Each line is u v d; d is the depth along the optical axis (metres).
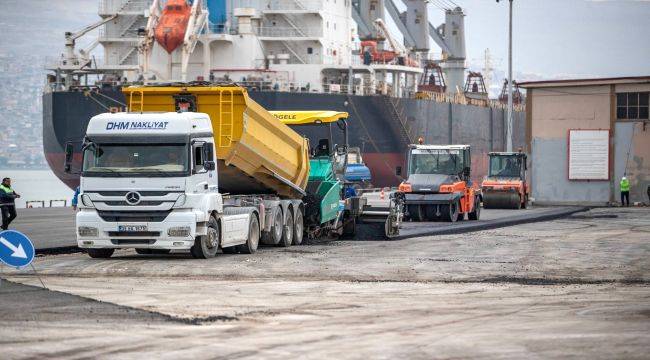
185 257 49.19
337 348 24.09
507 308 31.47
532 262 47.94
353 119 154.50
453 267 45.03
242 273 41.62
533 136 133.25
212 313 29.69
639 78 128.00
